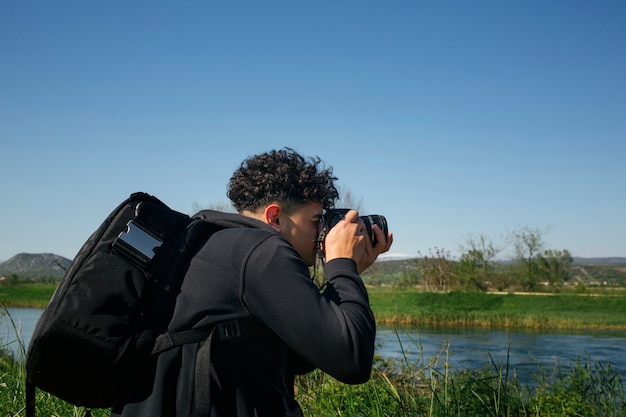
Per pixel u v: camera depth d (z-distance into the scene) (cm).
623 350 1948
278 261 145
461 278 5431
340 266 160
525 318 3378
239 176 176
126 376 143
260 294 143
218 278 145
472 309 4212
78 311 136
